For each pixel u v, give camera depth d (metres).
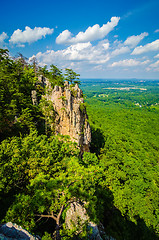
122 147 72.44
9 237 9.16
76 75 44.88
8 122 28.47
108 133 87.88
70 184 15.00
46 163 20.23
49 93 43.72
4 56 42.62
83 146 44.03
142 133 115.69
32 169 19.22
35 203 12.48
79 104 39.50
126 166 50.22
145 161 64.81
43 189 13.93
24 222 12.23
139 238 26.67
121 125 132.12
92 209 13.83
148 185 41.12
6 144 19.91
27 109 32.72
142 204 32.38
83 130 42.44
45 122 40.25
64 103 39.28
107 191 32.53
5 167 16.59
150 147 88.31
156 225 29.19
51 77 53.62
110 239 22.61
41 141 25.78
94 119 132.25
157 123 148.75
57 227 13.59
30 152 21.02
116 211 29.92
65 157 26.58
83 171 16.50
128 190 36.28
